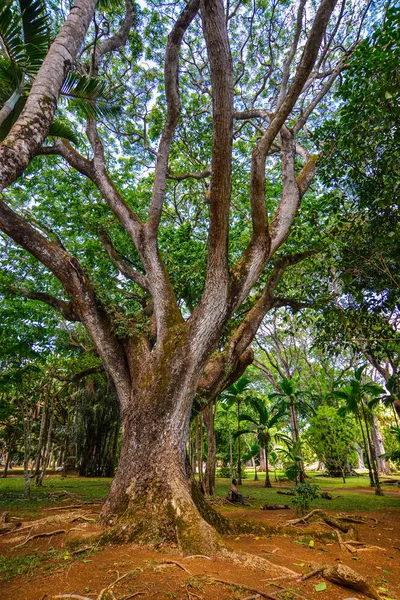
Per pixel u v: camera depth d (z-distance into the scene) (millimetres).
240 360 9383
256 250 6789
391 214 6691
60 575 3916
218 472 27156
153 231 7617
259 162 6410
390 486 19328
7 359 11773
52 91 4344
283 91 7969
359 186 7195
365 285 7875
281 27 10578
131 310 12469
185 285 10977
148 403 6035
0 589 3680
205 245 11984
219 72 5121
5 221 6773
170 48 6328
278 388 22125
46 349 12398
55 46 4734
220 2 4914
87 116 7203
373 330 8320
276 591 3477
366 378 24703
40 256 6988
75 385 20906
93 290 7371
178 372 6105
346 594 3562
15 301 11273
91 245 12133
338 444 20703
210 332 6293
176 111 7098
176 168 13008
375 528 7363
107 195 8195
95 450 21922
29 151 3723
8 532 6562
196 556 4445
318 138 7344
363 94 5812
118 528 5070
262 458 30406
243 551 4910
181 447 5957
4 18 4984
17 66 5383
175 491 5422
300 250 9812
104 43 8039
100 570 3994
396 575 4363
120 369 6941
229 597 3279
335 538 5996
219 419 25750
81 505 9242
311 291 8914
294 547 5410
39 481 15758
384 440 27656
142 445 5859
